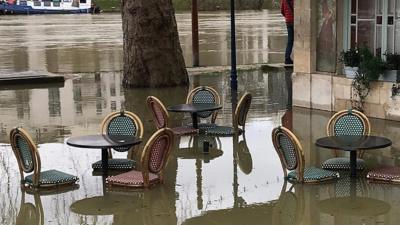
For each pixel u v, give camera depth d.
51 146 16.22
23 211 11.34
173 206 11.45
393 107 18.00
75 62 35.88
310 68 20.42
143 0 26.34
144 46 26.44
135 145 13.90
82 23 72.00
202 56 38.28
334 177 12.74
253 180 12.90
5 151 15.84
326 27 20.00
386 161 14.01
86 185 12.80
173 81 26.75
